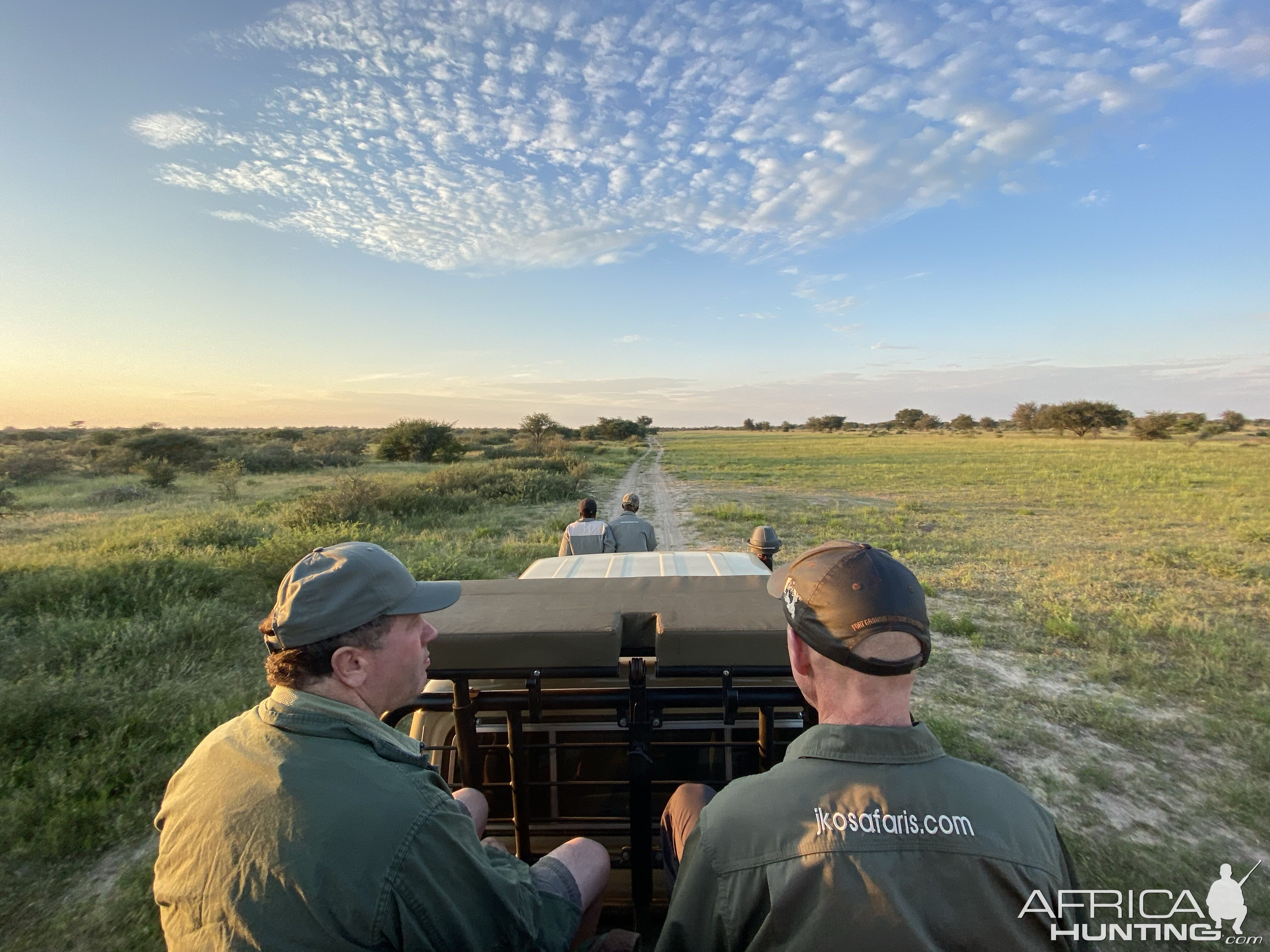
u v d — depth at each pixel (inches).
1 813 133.1
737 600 82.4
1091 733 173.5
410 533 472.7
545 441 1943.9
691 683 77.4
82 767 146.5
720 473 1101.1
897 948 36.4
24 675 197.6
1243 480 806.5
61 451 1579.7
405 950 44.6
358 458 1492.4
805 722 73.6
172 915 46.8
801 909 38.3
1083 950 41.1
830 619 42.9
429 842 46.4
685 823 64.8
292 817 44.2
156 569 301.3
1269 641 240.1
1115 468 1007.0
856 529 512.1
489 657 72.1
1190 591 316.2
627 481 983.6
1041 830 40.6
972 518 559.8
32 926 108.4
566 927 56.8
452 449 1549.0
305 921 42.6
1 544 445.4
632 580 92.5
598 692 73.9
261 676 207.8
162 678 198.4
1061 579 342.0
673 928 43.3
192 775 49.6
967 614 280.5
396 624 54.1
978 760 159.2
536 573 124.3
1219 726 171.3
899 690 43.1
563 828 79.4
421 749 59.4
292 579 52.1
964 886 37.3
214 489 890.7
